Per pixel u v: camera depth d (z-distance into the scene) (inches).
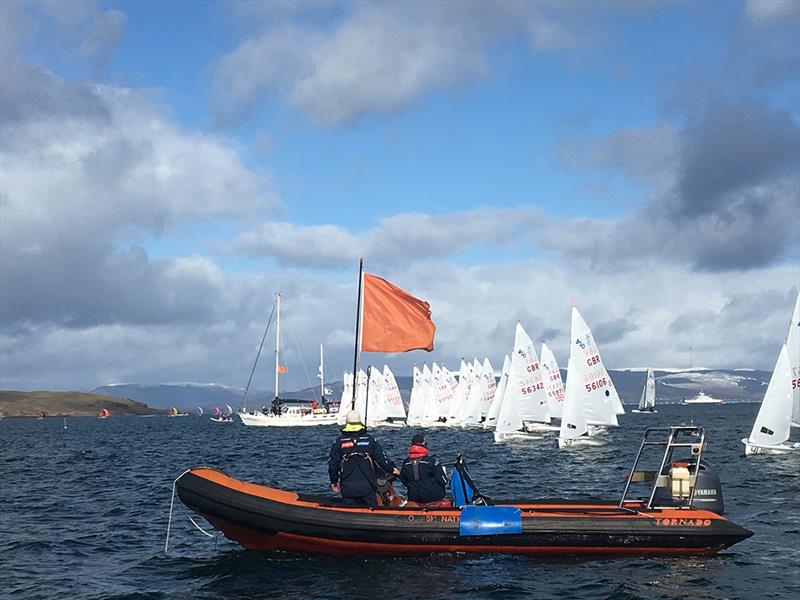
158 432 4365.2
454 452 1834.4
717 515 539.2
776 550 561.0
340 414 4229.8
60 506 888.3
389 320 677.9
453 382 3814.0
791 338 1477.6
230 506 534.9
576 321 1863.9
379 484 557.9
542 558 527.5
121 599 462.9
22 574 533.3
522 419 2188.7
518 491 958.4
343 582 480.1
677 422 4030.5
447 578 484.1
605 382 1871.3
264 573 506.6
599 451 1748.3
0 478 1290.6
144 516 788.0
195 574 519.5
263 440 2999.5
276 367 4746.6
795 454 1477.6
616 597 445.1
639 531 524.4
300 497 558.9
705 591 456.1
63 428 5836.6
